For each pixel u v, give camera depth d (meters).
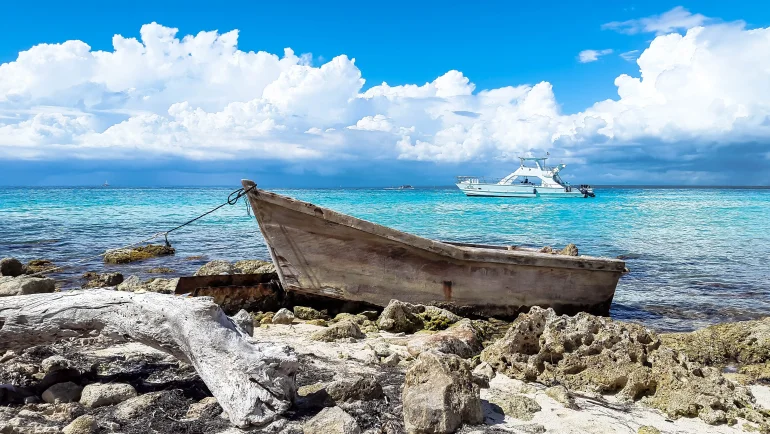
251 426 4.29
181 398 4.84
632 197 78.25
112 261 16.61
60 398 4.73
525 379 6.05
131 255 17.22
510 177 66.81
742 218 36.38
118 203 49.62
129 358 5.97
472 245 13.36
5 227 26.20
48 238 21.94
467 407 4.64
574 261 10.27
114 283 12.66
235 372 4.45
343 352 6.80
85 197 64.19
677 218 36.28
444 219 35.00
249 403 4.33
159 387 5.14
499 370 6.34
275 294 9.98
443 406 4.46
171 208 42.47
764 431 4.86
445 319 9.15
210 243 21.62
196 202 52.44
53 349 6.18
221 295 9.53
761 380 6.71
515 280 10.15
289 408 4.56
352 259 9.56
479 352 7.57
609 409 5.32
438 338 7.15
